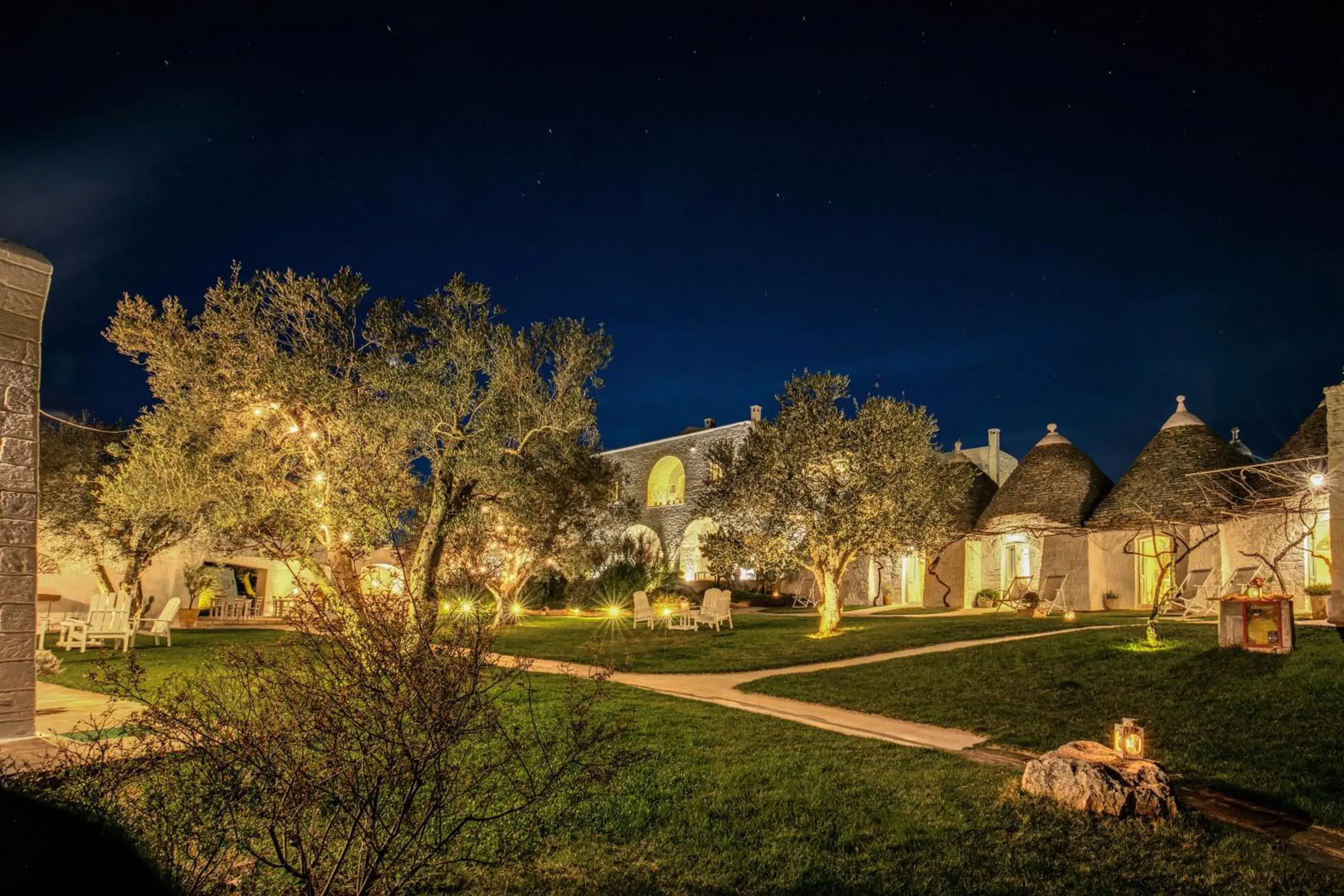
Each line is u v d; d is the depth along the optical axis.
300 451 14.25
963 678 13.83
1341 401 17.89
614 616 30.73
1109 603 27.30
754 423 23.69
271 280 14.41
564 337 17.20
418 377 14.62
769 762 8.74
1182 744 9.37
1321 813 7.15
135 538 22.62
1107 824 6.85
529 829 6.46
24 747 7.59
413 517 17.73
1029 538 30.39
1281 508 20.92
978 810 7.21
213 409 13.98
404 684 4.85
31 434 8.66
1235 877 5.82
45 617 18.09
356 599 4.96
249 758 4.71
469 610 5.95
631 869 6.00
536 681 13.93
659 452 45.44
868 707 12.17
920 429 22.44
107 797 5.35
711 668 16.56
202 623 28.53
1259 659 12.47
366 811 5.17
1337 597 17.31
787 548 22.28
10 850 4.75
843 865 6.07
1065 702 11.70
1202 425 27.45
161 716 5.09
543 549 27.05
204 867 4.95
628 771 8.23
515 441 16.84
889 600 36.72
